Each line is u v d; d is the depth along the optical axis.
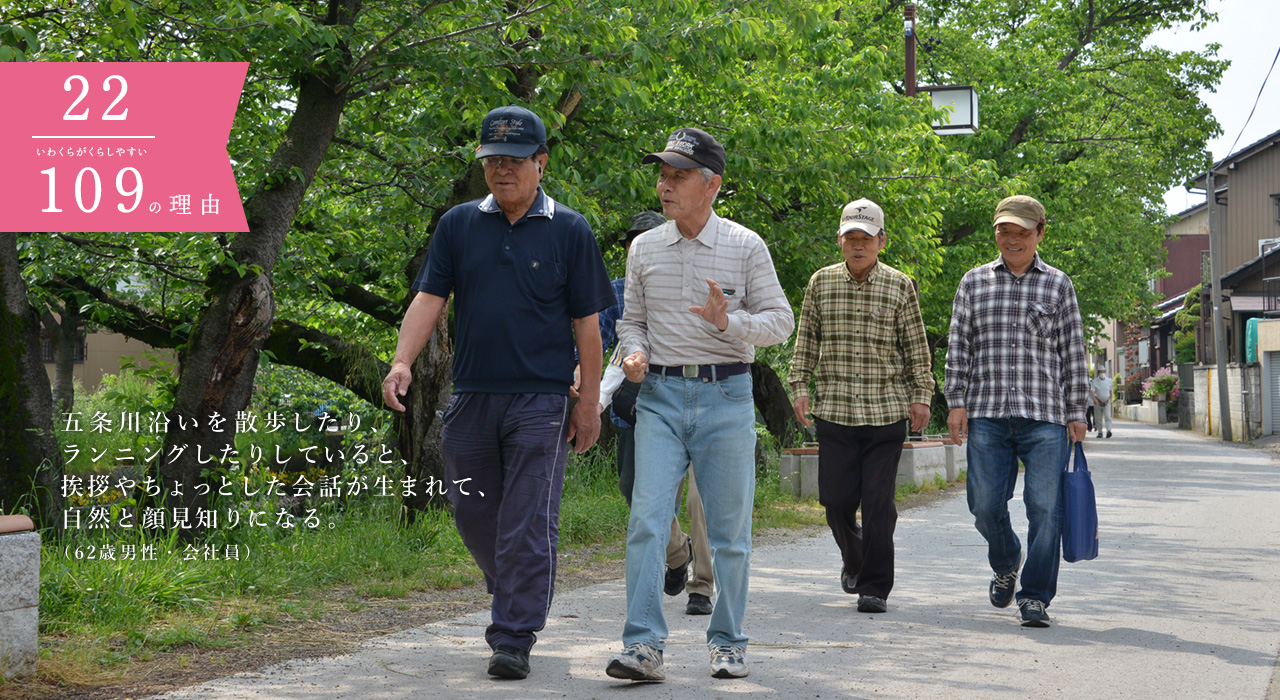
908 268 13.38
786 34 9.52
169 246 8.20
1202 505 11.47
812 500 11.56
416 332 4.20
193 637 4.63
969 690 3.99
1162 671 4.32
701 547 5.58
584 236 4.25
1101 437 30.44
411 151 9.04
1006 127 23.52
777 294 4.23
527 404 4.17
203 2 7.36
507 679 4.09
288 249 9.38
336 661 4.38
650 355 4.27
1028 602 5.29
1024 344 5.46
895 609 5.73
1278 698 3.91
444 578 6.35
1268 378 28.94
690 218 4.22
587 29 8.03
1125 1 28.66
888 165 12.02
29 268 8.48
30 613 3.88
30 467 6.36
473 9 7.97
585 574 6.95
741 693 3.92
